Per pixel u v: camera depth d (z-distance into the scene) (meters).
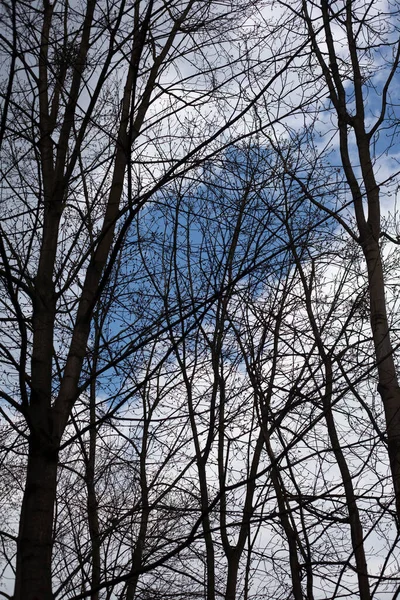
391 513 4.55
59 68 5.01
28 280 4.76
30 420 4.08
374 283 6.17
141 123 5.21
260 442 5.87
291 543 5.39
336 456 5.75
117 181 5.16
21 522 4.09
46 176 5.02
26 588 3.75
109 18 4.51
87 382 4.35
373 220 6.44
